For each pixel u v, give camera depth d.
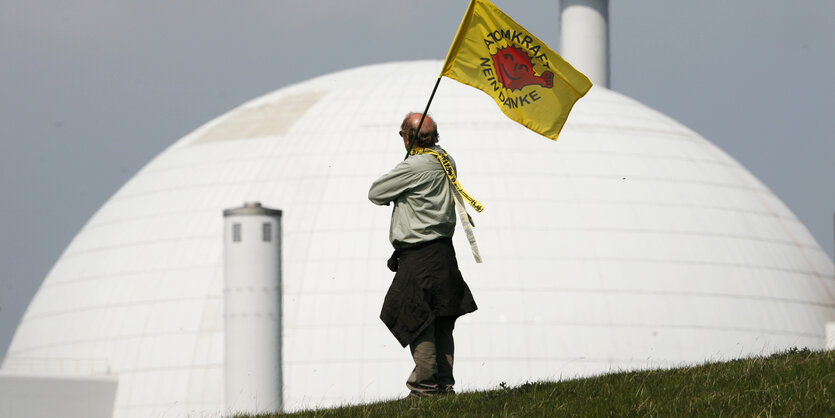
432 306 49.28
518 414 50.28
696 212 186.38
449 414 50.00
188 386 167.88
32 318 199.00
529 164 183.38
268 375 141.62
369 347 162.88
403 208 48.78
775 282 184.38
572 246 173.50
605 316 167.50
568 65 55.62
